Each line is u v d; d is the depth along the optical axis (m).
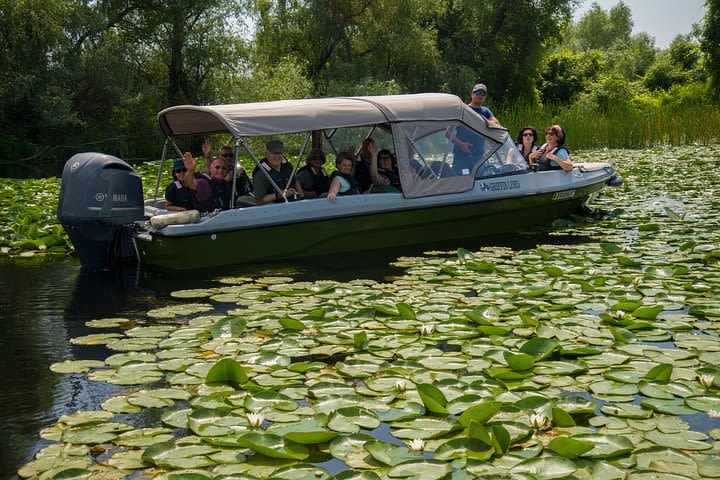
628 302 4.31
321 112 6.27
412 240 6.85
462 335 3.90
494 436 2.51
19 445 2.73
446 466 2.36
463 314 4.24
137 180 5.99
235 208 6.22
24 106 24.08
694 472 2.34
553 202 7.68
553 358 3.58
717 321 4.13
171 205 6.53
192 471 2.43
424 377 3.29
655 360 3.48
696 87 34.28
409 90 30.41
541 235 7.23
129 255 6.35
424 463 2.39
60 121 22.61
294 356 3.67
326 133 7.70
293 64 28.20
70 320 4.46
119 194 5.87
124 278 5.66
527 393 3.08
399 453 2.49
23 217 8.21
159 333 4.07
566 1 35.53
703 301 4.49
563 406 2.91
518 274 5.40
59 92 23.09
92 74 24.20
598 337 3.87
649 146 21.64
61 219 5.90
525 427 2.67
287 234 6.17
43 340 4.05
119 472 2.41
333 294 4.95
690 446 2.53
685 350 3.61
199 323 4.25
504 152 7.43
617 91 37.84
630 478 2.29
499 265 5.74
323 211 6.27
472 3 33.47
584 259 5.91
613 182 8.80
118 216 5.87
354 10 29.67
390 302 4.63
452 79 31.14
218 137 13.44
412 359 3.54
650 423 2.75
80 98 24.66
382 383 3.22
